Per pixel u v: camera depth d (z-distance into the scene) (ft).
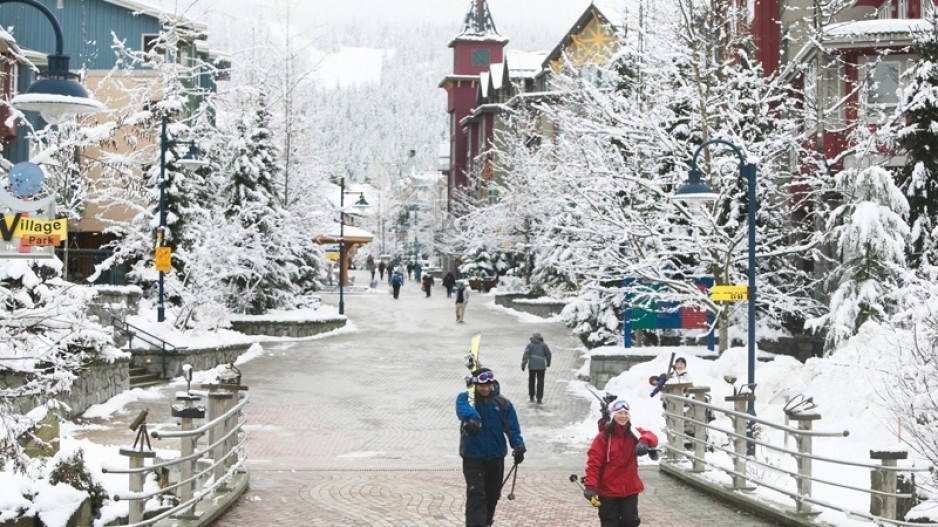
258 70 149.48
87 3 138.00
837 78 92.32
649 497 43.47
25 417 32.50
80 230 129.49
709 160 80.79
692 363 72.79
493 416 33.32
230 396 40.04
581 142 86.89
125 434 61.87
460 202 266.16
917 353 38.22
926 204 77.82
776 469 38.50
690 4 82.38
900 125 85.61
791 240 101.35
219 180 137.69
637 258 88.17
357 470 52.19
